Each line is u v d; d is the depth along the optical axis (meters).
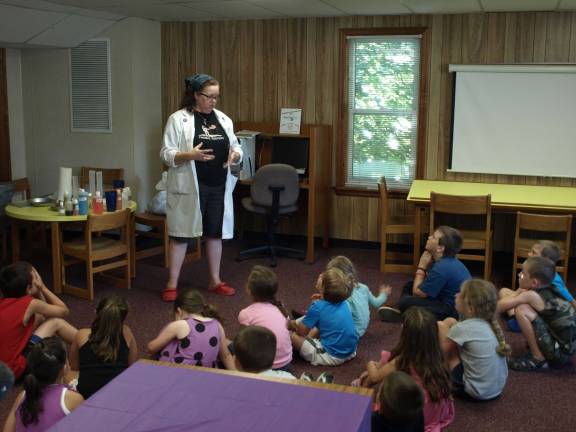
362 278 5.81
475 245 5.48
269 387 2.23
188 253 6.41
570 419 3.35
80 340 3.21
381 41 6.56
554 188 6.13
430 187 6.17
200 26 7.09
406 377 2.43
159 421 2.00
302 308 5.00
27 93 7.29
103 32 6.90
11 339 3.53
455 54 6.30
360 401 2.13
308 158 6.70
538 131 6.21
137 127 7.01
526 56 6.11
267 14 6.49
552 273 3.89
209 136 5.09
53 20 6.26
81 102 7.11
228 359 3.42
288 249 6.45
